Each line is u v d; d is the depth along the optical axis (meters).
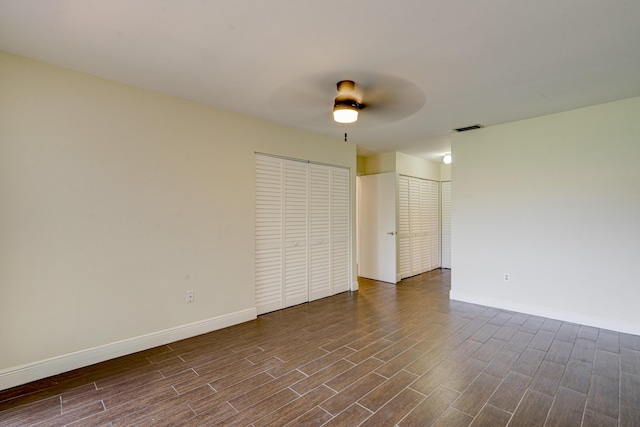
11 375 2.04
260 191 3.54
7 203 2.05
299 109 3.17
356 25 1.78
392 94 2.77
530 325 3.16
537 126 3.44
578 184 3.20
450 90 2.69
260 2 1.58
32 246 2.13
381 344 2.72
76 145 2.31
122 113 2.53
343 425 1.67
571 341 2.76
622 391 1.98
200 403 1.87
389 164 5.32
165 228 2.77
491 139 3.77
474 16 1.69
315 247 4.18
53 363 2.20
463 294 4.06
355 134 4.16
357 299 4.20
